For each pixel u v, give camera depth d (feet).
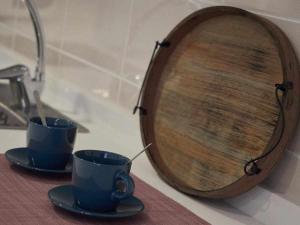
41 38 6.50
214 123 4.80
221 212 4.59
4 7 8.62
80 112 6.59
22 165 4.45
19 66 6.53
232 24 4.87
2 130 5.53
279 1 4.65
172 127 5.09
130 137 5.87
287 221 4.39
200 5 5.26
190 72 5.08
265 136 4.47
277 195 4.49
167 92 5.21
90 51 6.63
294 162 4.50
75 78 6.88
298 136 4.49
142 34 5.88
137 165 5.27
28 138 4.53
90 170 3.93
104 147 5.59
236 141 4.62
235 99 4.71
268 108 4.49
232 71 4.78
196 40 5.11
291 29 4.56
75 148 5.36
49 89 7.16
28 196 4.13
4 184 4.24
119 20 6.20
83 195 3.97
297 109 4.39
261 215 4.55
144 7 5.86
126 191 3.94
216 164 4.69
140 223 4.03
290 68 4.38
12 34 8.40
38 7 7.59
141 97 5.29
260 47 4.64
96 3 6.55
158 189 4.75
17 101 6.60
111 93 6.28
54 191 4.14
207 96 4.91
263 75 4.58
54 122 4.71
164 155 5.08
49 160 4.49
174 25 5.50
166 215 4.23
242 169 4.53
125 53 6.10
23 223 3.76
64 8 7.09
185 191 4.71
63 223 3.86
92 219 3.97
